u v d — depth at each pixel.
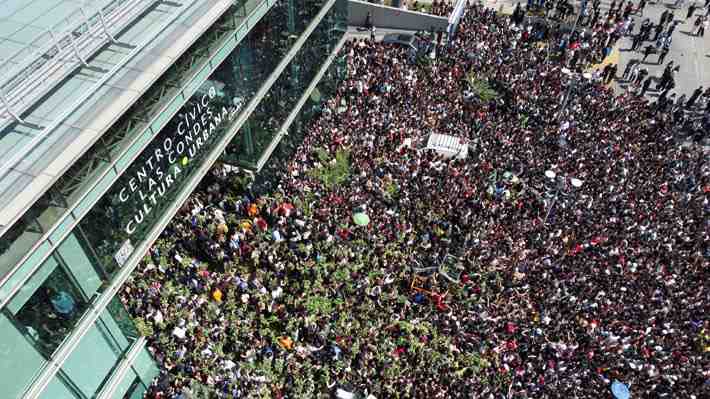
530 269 26.64
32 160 13.97
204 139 21.88
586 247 28.00
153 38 18.03
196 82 19.84
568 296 25.42
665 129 37.56
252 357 22.06
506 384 22.28
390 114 34.47
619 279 26.56
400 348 23.09
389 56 40.34
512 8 52.44
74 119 15.15
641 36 48.75
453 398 21.45
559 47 45.28
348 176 30.36
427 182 30.39
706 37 52.16
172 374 21.25
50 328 15.17
